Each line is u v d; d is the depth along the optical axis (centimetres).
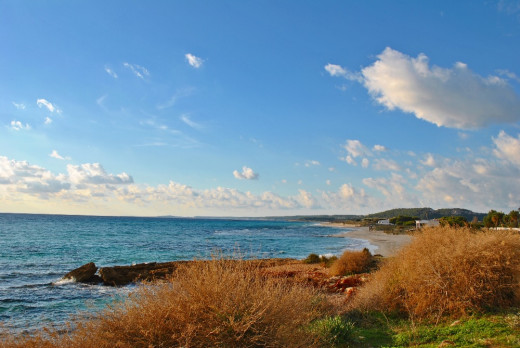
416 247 850
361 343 610
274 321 467
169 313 456
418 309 733
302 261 2455
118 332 450
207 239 5338
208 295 463
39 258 2670
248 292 484
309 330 582
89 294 1460
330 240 5538
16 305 1268
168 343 441
